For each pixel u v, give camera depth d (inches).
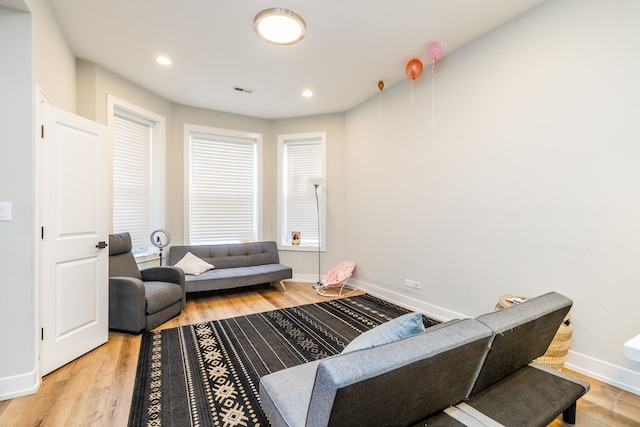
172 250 159.6
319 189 187.3
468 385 49.6
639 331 72.1
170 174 163.2
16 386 70.1
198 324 116.6
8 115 70.2
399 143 141.9
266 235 193.5
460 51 112.4
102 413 64.5
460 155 113.3
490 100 102.6
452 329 44.6
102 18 93.2
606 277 76.8
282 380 53.1
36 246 74.1
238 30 100.0
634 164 71.9
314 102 166.1
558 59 84.9
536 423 46.5
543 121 88.5
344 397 33.3
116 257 120.0
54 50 90.2
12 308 70.5
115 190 134.3
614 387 74.8
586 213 80.0
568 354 83.9
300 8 89.2
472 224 109.4
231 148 185.9
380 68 127.6
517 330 50.5
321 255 186.9
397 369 36.2
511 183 96.8
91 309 93.7
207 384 75.5
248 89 147.8
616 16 74.1
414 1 86.7
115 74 129.4
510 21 96.1
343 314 129.0
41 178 77.5
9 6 69.6
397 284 144.6
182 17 93.0
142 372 81.0
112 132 128.2
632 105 72.0
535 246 90.9
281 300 149.8
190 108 170.1
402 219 141.0
